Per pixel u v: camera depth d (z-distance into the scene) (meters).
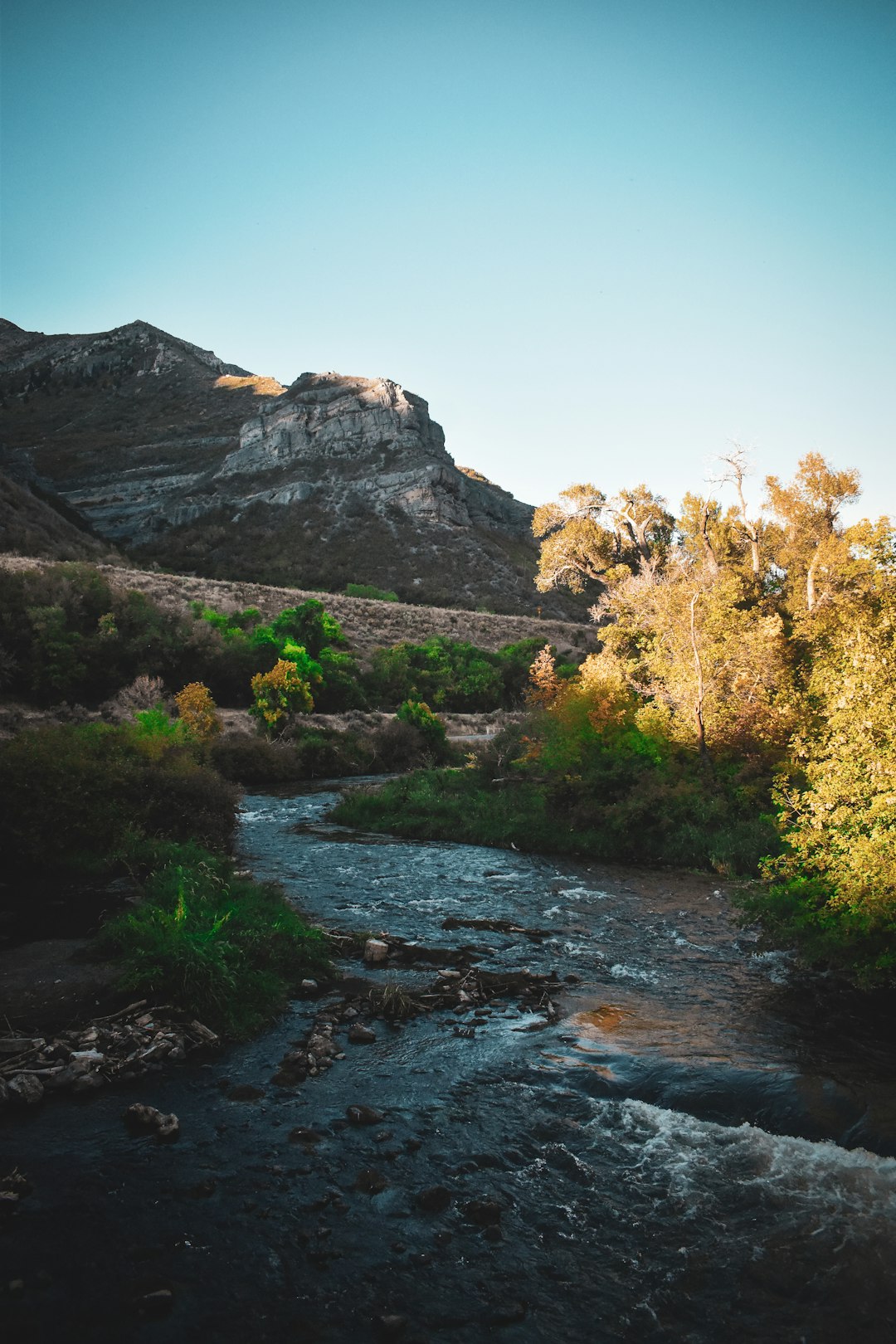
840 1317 4.32
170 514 114.06
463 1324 4.21
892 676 9.03
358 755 32.03
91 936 9.55
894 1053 7.61
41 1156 5.44
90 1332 3.99
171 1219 4.89
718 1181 5.55
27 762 13.38
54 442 161.62
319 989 8.88
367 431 136.50
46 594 38.75
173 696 37.66
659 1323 4.28
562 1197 5.33
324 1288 4.42
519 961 10.19
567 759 20.06
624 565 39.59
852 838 9.06
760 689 19.69
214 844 14.73
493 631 77.62
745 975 9.84
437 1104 6.49
